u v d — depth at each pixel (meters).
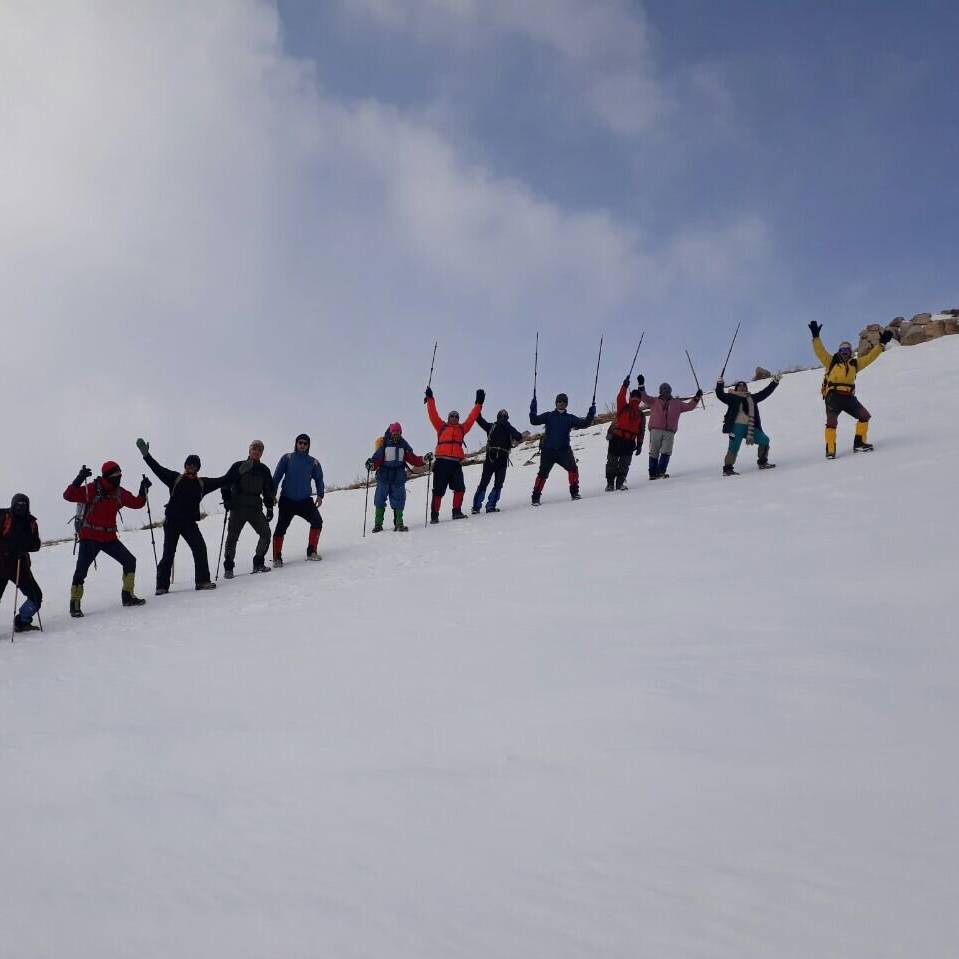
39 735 5.11
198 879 2.93
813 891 2.58
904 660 4.72
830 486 11.03
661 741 3.90
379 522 15.51
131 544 19.48
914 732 3.74
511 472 22.66
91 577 15.45
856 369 13.87
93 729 5.12
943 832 2.87
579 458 22.42
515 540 11.56
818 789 3.28
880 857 2.75
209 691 5.82
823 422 18.48
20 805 3.86
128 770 4.25
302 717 4.89
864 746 3.64
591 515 12.63
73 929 2.61
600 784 3.51
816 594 6.32
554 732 4.16
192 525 12.42
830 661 4.82
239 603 10.49
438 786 3.64
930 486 9.72
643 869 2.79
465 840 3.11
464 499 19.53
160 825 3.47
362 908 2.66
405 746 4.20
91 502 11.66
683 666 5.02
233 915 2.65
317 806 3.54
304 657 6.50
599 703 4.52
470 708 4.70
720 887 2.65
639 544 9.46
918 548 7.17
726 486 13.14
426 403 15.90
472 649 6.06
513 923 2.52
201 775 4.07
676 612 6.37
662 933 2.43
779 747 3.71
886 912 2.45
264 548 13.34
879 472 11.34
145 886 2.90
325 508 21.02
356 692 5.31
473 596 8.13
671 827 3.07
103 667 7.30
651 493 14.20
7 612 12.73
